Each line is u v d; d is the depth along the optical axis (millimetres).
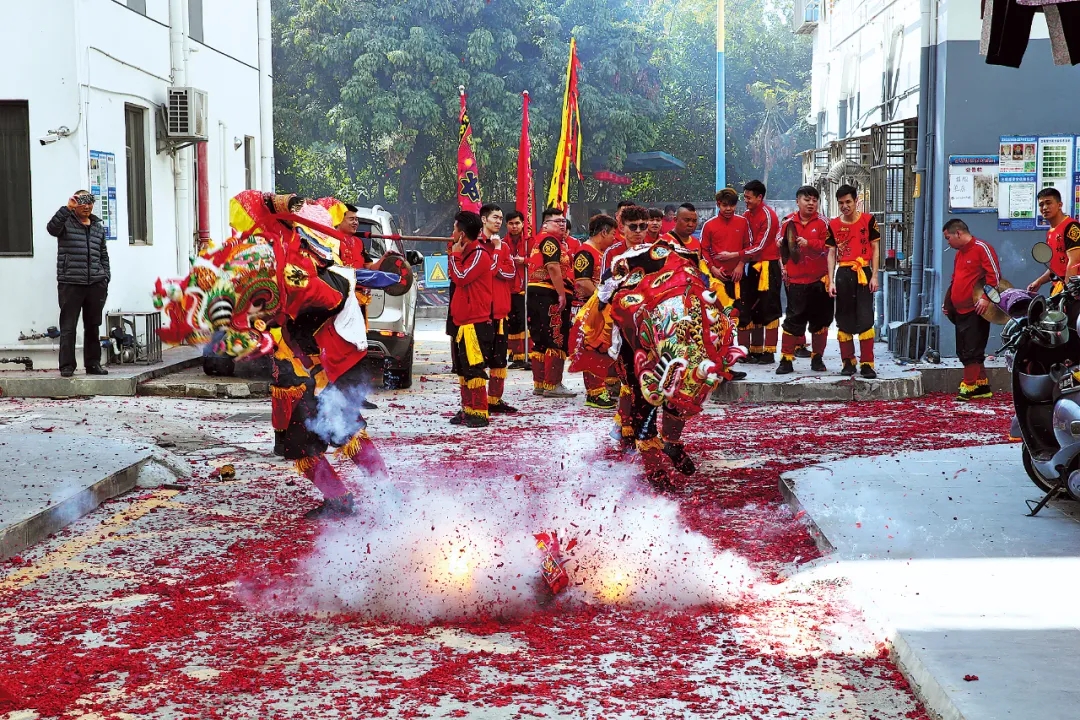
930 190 17125
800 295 14648
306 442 8195
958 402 13852
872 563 6598
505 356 13273
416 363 19734
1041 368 8219
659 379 8414
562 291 14484
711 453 10625
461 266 12352
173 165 19125
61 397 14891
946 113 16547
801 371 15078
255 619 6156
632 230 10773
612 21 38688
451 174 37750
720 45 38375
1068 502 8031
